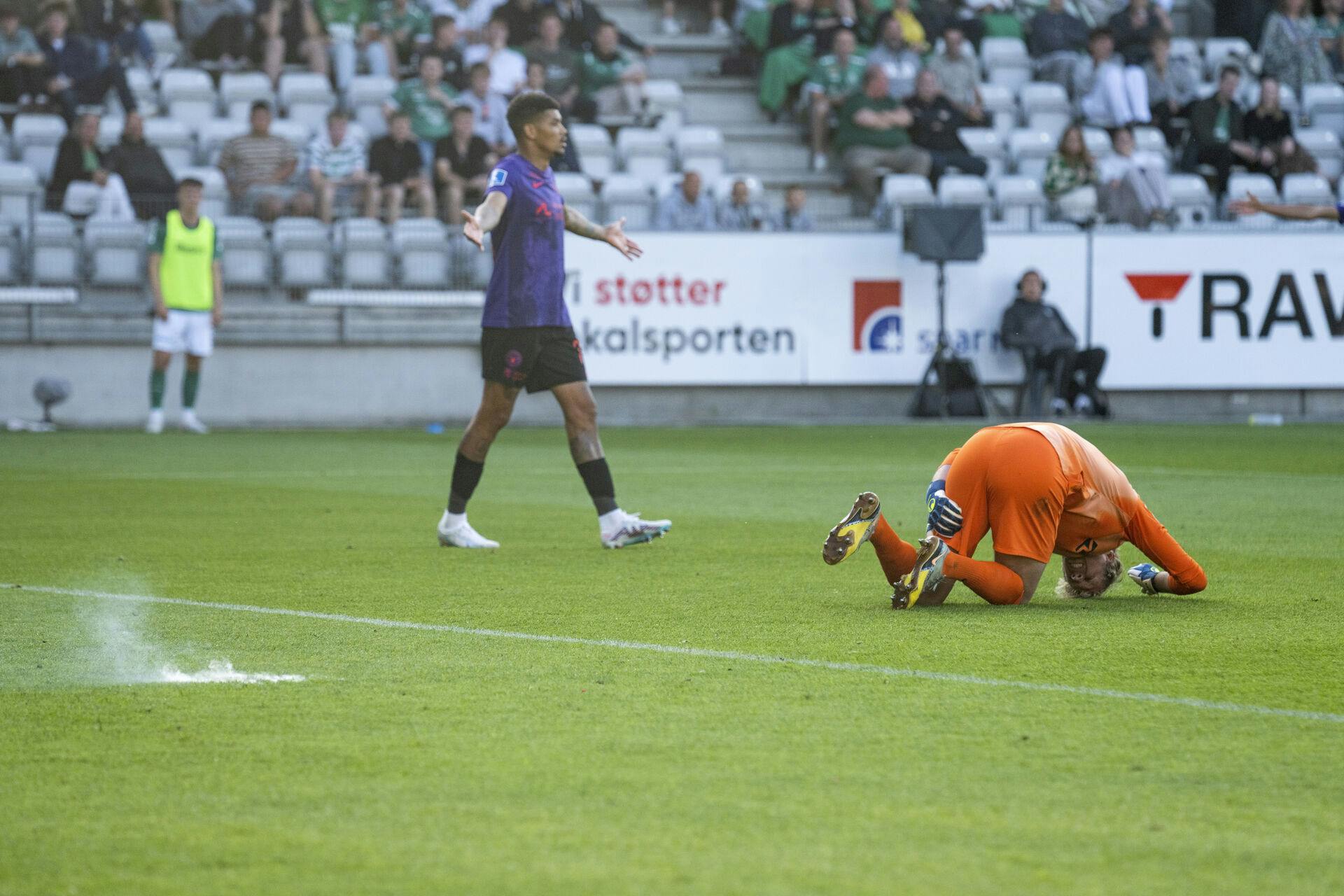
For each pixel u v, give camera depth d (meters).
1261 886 9.30
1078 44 85.56
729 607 20.03
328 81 76.38
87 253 66.75
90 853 9.96
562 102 77.31
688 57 86.81
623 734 12.92
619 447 53.97
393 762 12.08
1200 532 28.86
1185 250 70.88
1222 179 77.81
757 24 84.25
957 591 21.50
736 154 80.62
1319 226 72.00
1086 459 19.69
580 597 20.98
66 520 31.17
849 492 37.41
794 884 9.30
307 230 68.56
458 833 10.30
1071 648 16.91
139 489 38.12
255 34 77.44
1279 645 17.03
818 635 17.78
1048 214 73.44
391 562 24.92
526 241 26.41
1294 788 11.34
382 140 70.81
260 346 67.88
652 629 18.27
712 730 13.07
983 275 70.50
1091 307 70.75
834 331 70.00
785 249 69.56
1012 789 11.30
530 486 39.47
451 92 75.19
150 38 77.56
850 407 70.75
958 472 19.86
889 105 77.00
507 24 79.44
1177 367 71.19
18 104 72.94
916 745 12.56
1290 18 86.50
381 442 57.09
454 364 69.56
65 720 13.49
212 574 23.41
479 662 16.16
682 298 69.12
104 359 66.44
